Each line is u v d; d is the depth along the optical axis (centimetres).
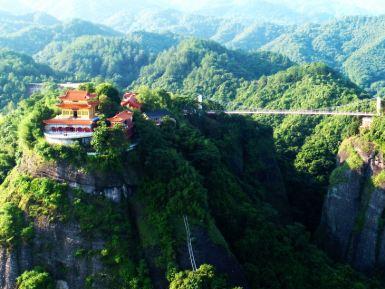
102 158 9962
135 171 10350
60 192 9862
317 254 12450
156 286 9162
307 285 10888
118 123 10431
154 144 10956
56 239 9600
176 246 9369
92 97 11256
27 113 13062
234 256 10019
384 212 14012
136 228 9900
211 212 11025
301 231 13175
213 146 12788
